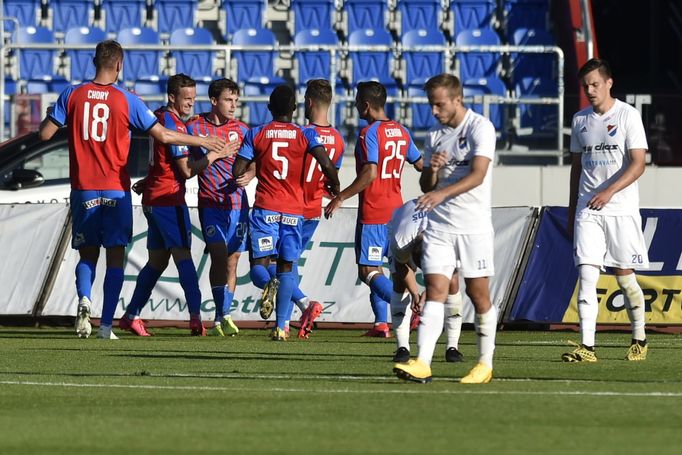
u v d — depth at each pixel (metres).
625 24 74.75
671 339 36.34
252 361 27.53
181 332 38.75
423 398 20.25
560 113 54.59
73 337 35.53
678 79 72.75
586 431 16.70
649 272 39.53
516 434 16.42
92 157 33.38
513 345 33.28
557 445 15.54
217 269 36.97
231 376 24.03
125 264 41.56
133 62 63.31
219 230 36.84
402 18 66.81
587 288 27.86
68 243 42.00
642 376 24.20
